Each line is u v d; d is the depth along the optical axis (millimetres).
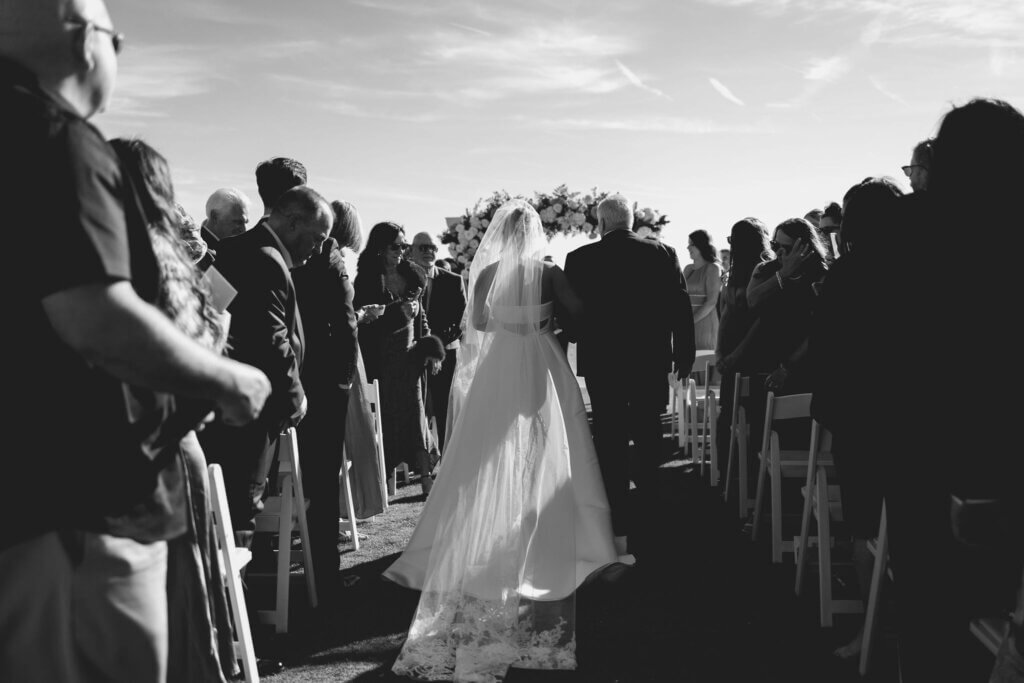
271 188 4680
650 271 5438
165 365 1604
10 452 1630
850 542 5027
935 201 2582
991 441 2412
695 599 4625
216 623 2365
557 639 3930
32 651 1667
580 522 4871
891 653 3797
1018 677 2205
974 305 2438
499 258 4711
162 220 2055
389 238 7188
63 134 1596
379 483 6418
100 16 1775
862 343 2826
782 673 3711
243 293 3967
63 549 1667
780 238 5590
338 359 4816
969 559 2549
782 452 5480
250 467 4020
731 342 6469
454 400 5012
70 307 1548
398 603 4711
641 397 5559
